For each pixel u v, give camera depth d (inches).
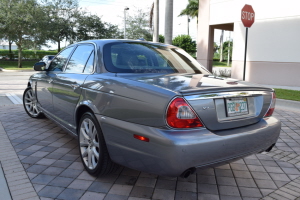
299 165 138.3
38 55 1467.8
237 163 139.6
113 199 101.6
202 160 87.8
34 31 1045.2
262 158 147.0
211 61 633.6
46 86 170.1
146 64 126.3
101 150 108.4
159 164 87.5
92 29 1491.1
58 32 1267.2
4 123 202.7
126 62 123.5
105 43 130.7
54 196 102.8
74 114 130.1
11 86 442.9
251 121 106.5
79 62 140.1
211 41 621.0
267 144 108.6
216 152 89.7
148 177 120.0
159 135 85.8
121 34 1529.3
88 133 119.6
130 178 118.7
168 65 131.6
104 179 117.1
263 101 111.3
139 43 141.9
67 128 144.6
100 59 123.0
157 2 580.7
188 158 85.0
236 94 98.7
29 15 1000.2
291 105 312.5
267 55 511.2
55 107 157.5
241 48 551.5
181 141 83.9
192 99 88.0
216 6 585.6
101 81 112.1
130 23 1395.2
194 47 1717.5
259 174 127.0
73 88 130.0
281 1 479.2
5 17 984.3
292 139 181.8
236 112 100.4
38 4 1101.7
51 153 146.0
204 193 108.2
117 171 125.1
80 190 107.6
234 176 124.4
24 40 1066.1
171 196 105.0
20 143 160.7
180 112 85.7
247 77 547.8
